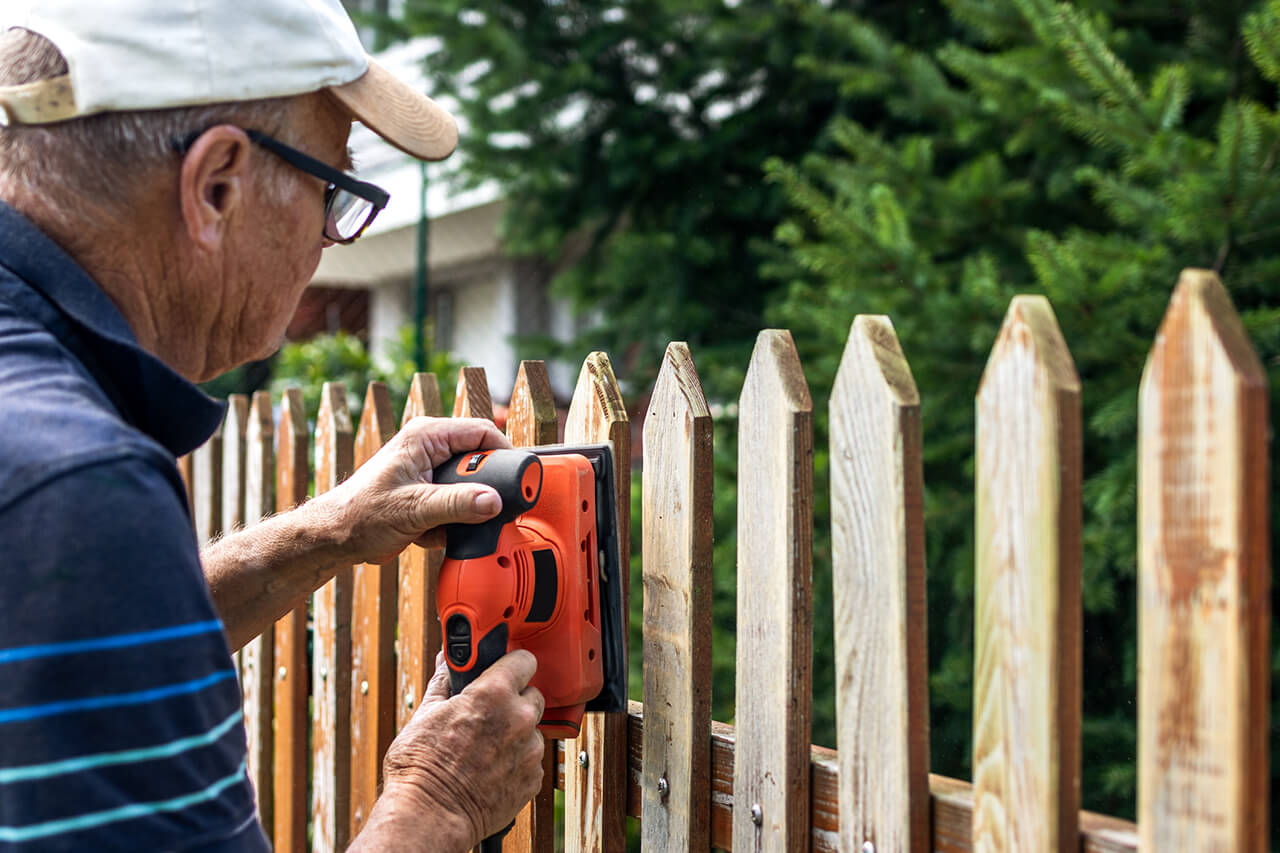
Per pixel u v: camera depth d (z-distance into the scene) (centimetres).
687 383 133
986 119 324
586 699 124
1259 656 81
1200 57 289
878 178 313
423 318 574
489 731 111
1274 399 239
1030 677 95
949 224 310
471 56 418
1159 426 86
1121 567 247
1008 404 98
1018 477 97
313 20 107
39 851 76
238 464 234
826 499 316
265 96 103
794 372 120
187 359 110
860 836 111
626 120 435
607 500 128
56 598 77
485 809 112
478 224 711
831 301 310
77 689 77
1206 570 83
